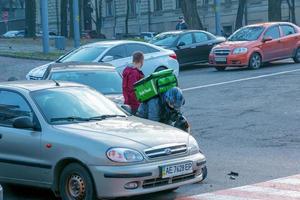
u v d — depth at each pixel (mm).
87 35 83750
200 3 89125
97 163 9000
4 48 46469
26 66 34062
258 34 29984
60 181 9523
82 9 96125
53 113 10141
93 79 15398
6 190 11008
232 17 84625
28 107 10273
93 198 9086
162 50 24422
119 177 8867
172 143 9438
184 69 32344
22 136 9984
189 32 32031
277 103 19750
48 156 9625
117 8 103125
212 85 24781
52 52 40281
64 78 15297
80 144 9234
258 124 16938
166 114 11461
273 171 11859
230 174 11703
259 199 9828
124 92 13852
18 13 115562
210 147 14523
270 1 60031
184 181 9500
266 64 31688
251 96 21406
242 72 28422
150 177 9023
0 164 10320
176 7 92750
